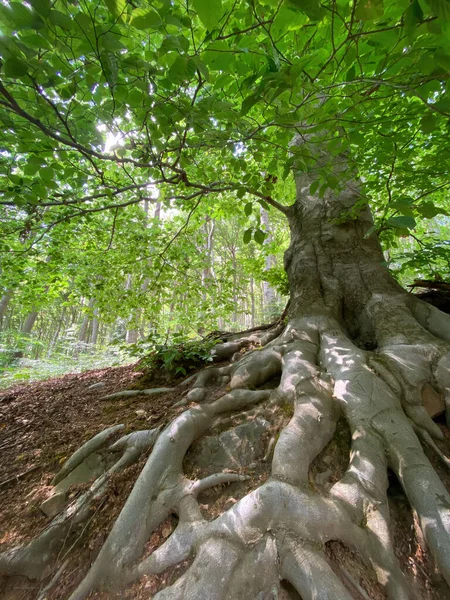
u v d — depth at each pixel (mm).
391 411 2104
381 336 2930
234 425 2441
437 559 1414
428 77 1252
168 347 4066
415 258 3584
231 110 1616
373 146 2729
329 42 1438
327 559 1422
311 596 1222
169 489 1917
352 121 1768
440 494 1610
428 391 2314
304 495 1614
